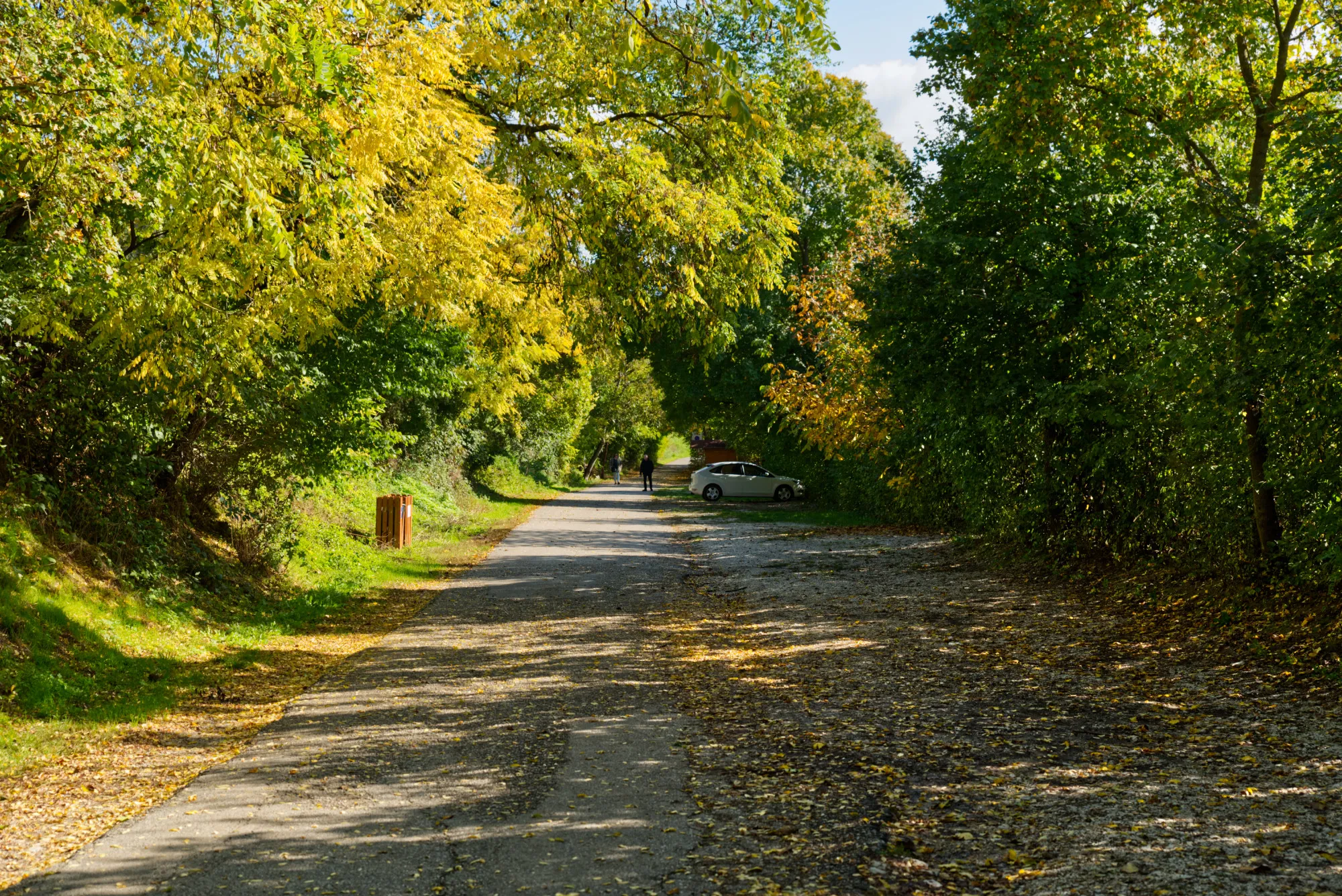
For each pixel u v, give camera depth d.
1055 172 13.00
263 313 9.73
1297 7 10.71
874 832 4.78
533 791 5.66
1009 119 12.28
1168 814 4.79
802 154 13.26
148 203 6.64
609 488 58.16
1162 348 10.66
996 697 7.39
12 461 10.73
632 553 20.39
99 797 5.86
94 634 9.42
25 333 8.87
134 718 7.70
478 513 30.09
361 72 7.00
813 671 8.70
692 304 11.81
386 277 10.78
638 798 5.46
